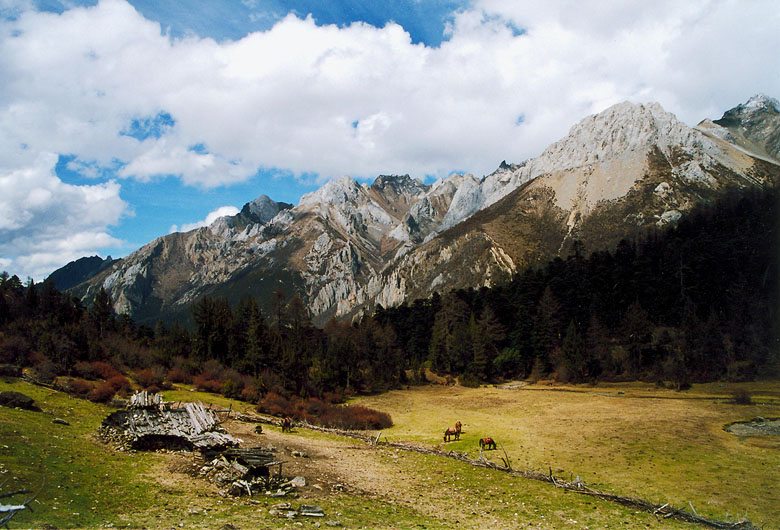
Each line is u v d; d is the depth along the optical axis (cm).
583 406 6631
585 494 2816
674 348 8800
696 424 4753
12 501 1716
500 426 5472
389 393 9475
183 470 2714
